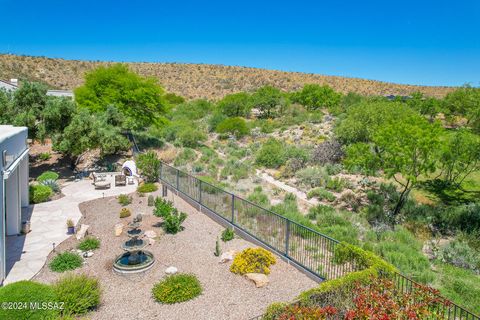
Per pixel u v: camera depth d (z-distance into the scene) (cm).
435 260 1034
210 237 1132
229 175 2066
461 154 1716
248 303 752
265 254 923
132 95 2483
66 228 1179
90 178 1898
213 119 3784
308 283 842
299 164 2166
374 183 1834
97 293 727
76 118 1803
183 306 736
